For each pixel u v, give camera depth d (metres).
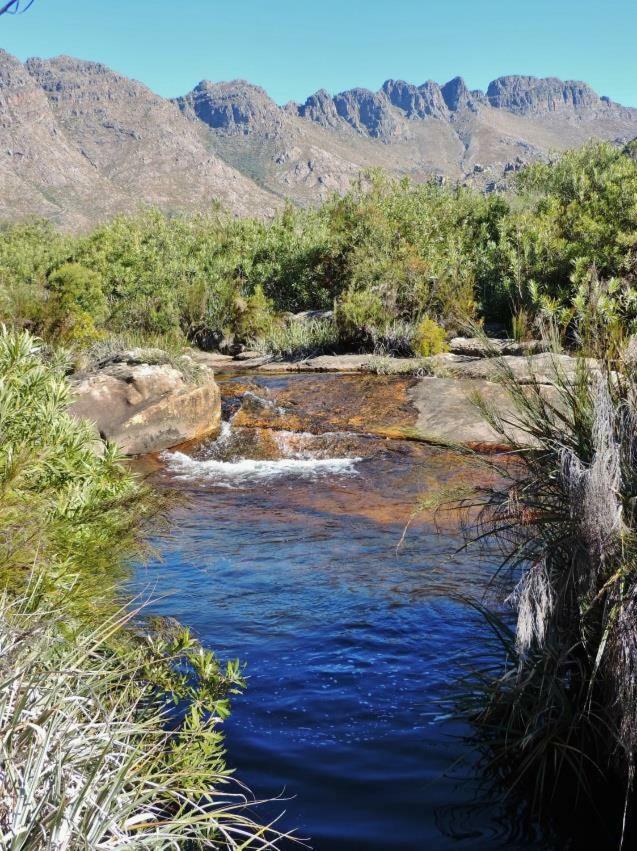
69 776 1.97
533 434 3.78
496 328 17.53
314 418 12.02
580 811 3.23
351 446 10.88
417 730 3.93
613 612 3.01
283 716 4.10
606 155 24.56
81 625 2.97
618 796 3.29
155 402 11.56
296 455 10.95
